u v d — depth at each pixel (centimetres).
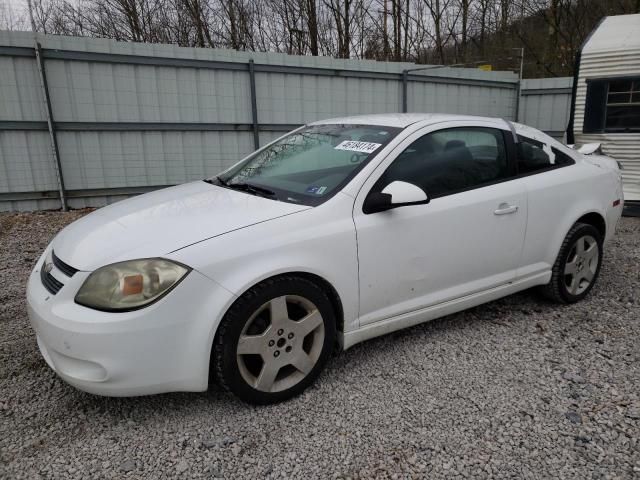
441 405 262
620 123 800
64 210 800
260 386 256
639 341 335
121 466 220
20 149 763
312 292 264
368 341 334
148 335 228
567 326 358
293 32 1639
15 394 275
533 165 370
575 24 1747
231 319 242
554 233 373
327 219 271
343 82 995
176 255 235
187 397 272
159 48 819
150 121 838
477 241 327
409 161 309
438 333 346
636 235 647
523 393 273
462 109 1174
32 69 745
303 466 220
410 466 219
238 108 904
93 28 1573
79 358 227
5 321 371
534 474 214
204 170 900
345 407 261
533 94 1251
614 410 257
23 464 221
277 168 339
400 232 293
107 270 233
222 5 1575
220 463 222
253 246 248
